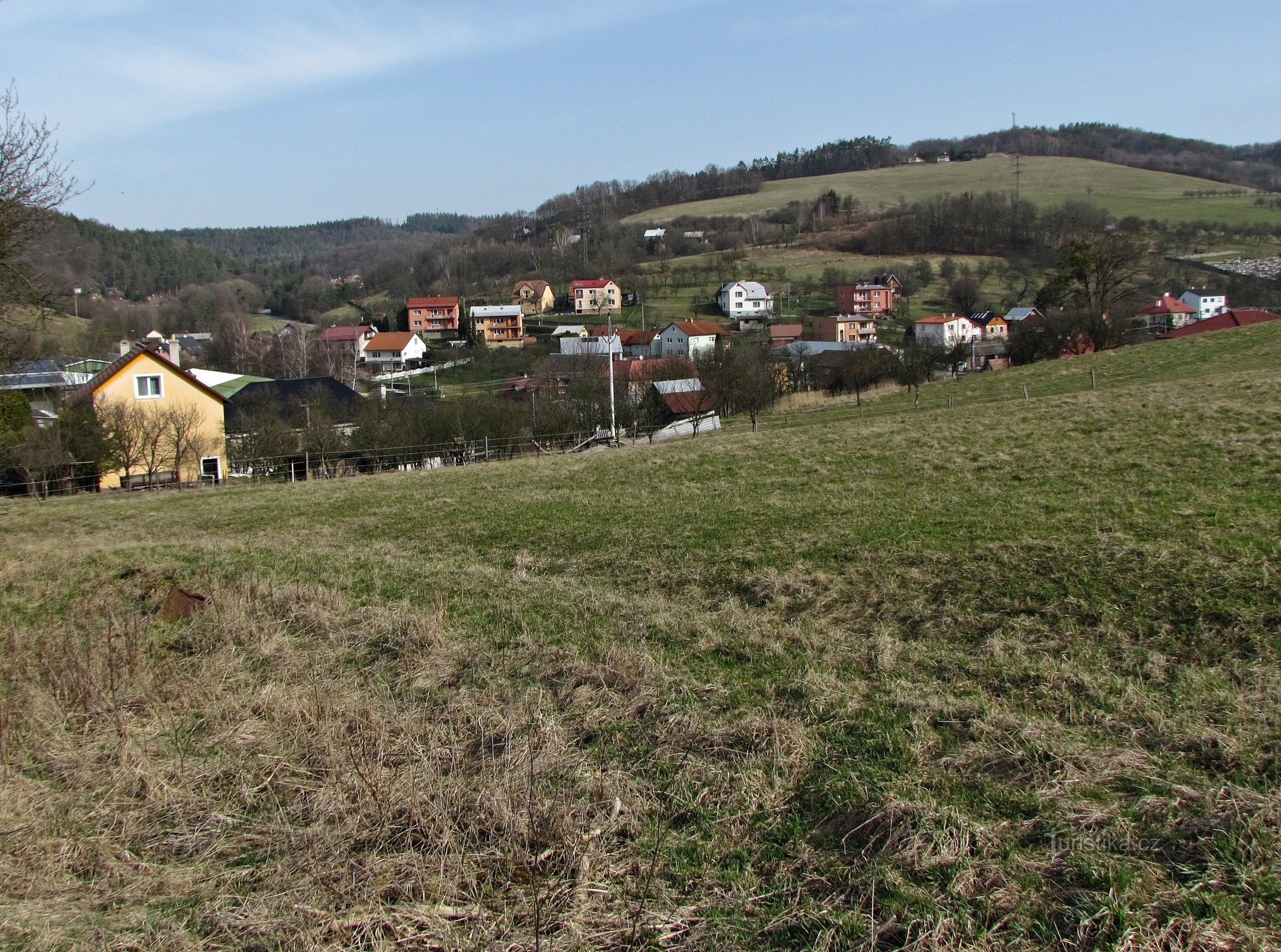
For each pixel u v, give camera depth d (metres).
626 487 20.33
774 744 6.64
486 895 5.27
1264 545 9.67
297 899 5.32
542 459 30.11
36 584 14.51
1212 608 8.26
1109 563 9.78
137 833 6.33
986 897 4.68
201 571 14.52
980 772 5.98
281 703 8.24
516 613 10.80
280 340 84.88
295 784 6.81
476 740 7.33
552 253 134.12
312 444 37.16
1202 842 4.89
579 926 4.88
